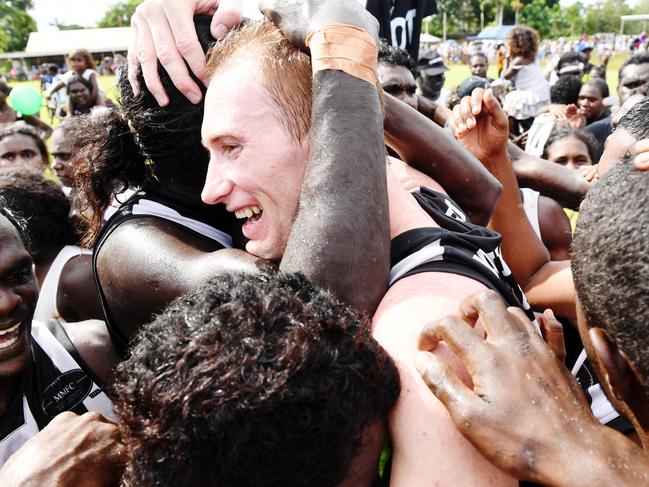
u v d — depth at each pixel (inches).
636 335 32.1
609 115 266.8
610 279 32.9
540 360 35.6
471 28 2600.9
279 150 47.3
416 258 46.0
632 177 33.8
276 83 47.2
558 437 33.2
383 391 35.7
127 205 62.2
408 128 60.2
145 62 54.2
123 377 35.0
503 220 75.9
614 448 33.2
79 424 48.4
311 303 34.8
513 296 48.9
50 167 182.7
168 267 53.6
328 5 47.9
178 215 60.5
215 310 33.3
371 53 47.3
